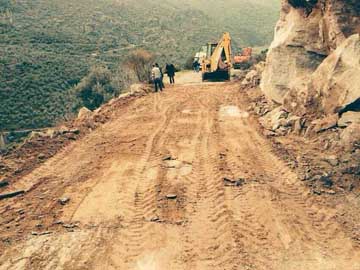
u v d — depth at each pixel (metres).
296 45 14.17
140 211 7.53
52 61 55.19
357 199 7.71
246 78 20.36
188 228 6.93
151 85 22.25
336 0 12.73
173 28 104.44
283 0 16.30
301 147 10.27
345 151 9.39
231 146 10.96
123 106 16.98
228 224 6.96
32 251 6.41
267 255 6.12
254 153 10.31
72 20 84.75
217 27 115.69
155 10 118.88
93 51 68.75
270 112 13.66
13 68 49.44
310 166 9.07
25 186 8.91
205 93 19.16
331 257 6.06
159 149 10.95
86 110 15.23
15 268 6.02
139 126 13.52
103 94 42.03
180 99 17.98
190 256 6.16
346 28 12.47
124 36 86.62
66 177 9.30
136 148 11.13
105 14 98.12
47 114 41.16
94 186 8.71
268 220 7.08
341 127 10.31
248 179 8.73
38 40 66.44
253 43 108.88
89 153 10.91
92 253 6.31
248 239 6.54
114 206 7.75
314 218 7.14
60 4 92.69
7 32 65.81
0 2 79.50
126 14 104.75
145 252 6.30
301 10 14.56
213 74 24.05
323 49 13.56
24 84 46.09
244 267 5.85
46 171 9.72
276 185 8.47
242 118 13.95
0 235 6.91
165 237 6.67
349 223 6.96
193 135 12.20
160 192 8.27
